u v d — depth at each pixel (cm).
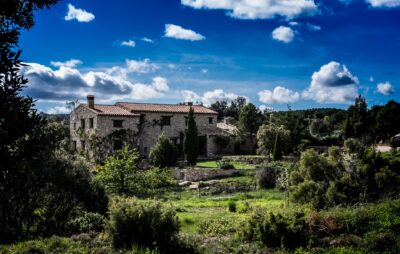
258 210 1569
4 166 659
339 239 1284
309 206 1778
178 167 4381
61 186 1869
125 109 5288
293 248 1286
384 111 5769
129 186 3241
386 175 1755
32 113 685
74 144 5284
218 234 1672
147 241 1336
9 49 635
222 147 5950
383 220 1373
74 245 1332
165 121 5450
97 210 2005
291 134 5744
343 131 6344
